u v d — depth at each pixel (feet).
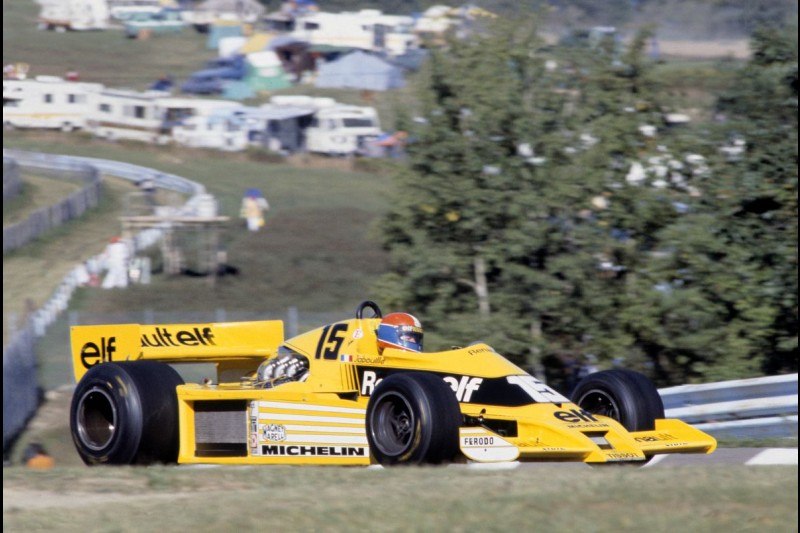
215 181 510.99
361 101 586.45
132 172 536.42
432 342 204.13
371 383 96.78
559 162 210.38
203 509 68.23
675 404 145.59
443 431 83.71
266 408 96.53
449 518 63.31
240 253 371.56
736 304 196.95
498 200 204.23
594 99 215.10
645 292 197.47
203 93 633.61
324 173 522.06
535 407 89.66
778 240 200.64
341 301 317.83
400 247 215.51
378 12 628.28
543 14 221.87
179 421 98.12
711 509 64.59
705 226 197.67
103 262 357.00
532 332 208.54
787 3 232.53
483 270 210.59
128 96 608.60
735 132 208.44
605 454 84.43
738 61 220.02
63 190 498.28
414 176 213.66
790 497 66.49
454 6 248.93
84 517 68.95
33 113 625.82
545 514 63.87
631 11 352.69
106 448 96.07
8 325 279.69
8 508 73.56
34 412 216.74
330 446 93.71
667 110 220.23
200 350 110.42
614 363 203.41
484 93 207.51
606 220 207.51
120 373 96.53
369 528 62.08
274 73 628.69
